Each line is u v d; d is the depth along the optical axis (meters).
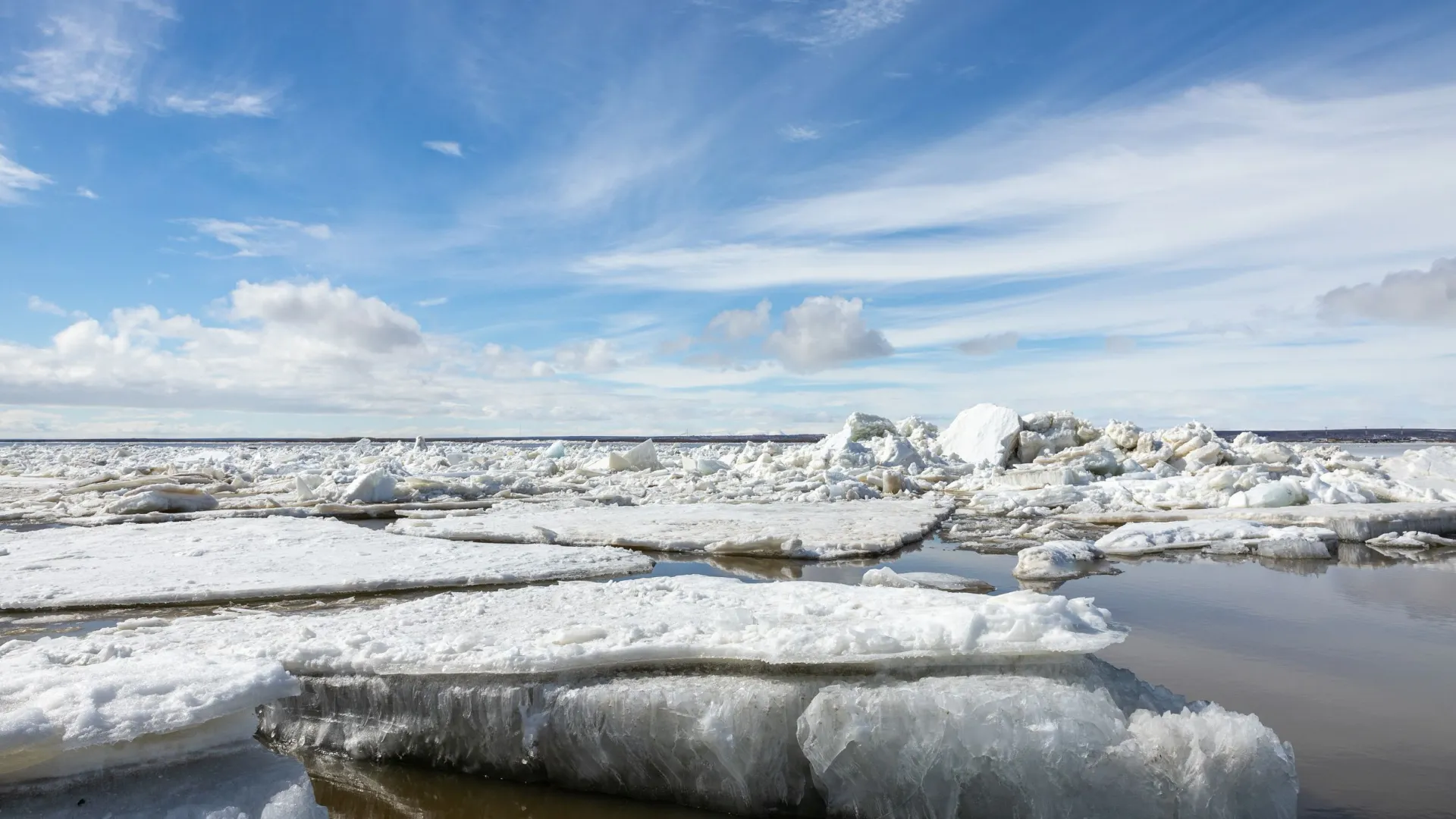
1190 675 5.63
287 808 3.13
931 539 12.92
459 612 5.69
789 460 27.25
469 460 33.88
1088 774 3.51
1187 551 11.29
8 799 2.99
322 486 20.77
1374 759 4.23
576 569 9.41
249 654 4.65
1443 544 11.65
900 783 3.71
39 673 3.74
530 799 4.10
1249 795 3.46
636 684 4.16
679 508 17.14
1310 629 6.91
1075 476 20.23
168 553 10.68
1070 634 3.95
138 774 3.25
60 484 24.31
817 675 4.07
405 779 4.32
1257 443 23.95
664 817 3.92
